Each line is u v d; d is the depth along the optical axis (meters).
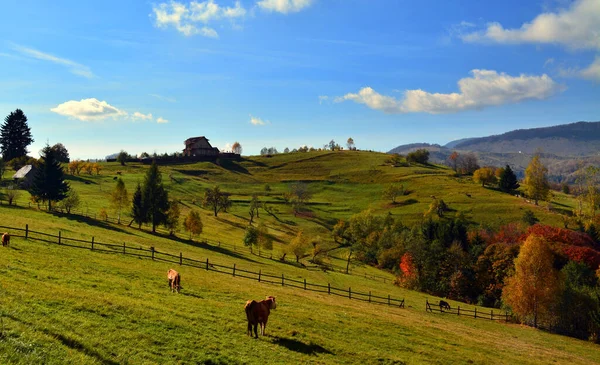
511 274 80.19
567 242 95.12
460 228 105.75
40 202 96.25
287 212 153.50
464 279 85.75
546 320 57.69
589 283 74.00
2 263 25.03
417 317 44.59
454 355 27.33
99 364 12.98
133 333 17.17
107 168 198.75
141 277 32.28
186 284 33.19
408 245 99.75
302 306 34.09
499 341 38.12
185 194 163.25
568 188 192.62
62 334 14.42
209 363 16.48
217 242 90.50
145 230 86.25
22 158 157.62
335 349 22.48
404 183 188.00
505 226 111.06
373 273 97.50
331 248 119.94
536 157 142.75
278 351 19.89
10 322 13.99
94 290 23.70
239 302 30.47
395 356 23.81
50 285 21.78
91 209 99.69
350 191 189.00
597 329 54.75
